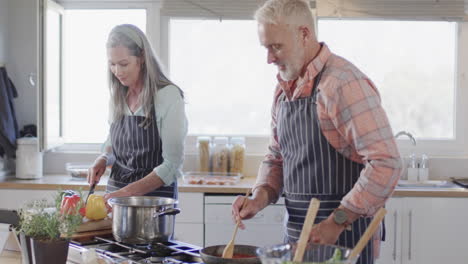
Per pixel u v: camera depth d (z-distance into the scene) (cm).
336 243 202
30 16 449
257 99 453
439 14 430
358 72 196
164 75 275
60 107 450
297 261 141
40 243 174
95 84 461
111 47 260
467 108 444
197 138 439
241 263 166
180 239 379
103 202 234
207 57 452
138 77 269
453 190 380
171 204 207
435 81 446
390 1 430
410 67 445
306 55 204
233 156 429
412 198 377
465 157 441
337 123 196
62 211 190
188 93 454
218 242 379
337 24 443
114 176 281
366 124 188
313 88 204
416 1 430
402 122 448
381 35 443
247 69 451
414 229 378
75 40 459
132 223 200
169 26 451
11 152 422
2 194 397
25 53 451
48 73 423
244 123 455
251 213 217
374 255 218
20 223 187
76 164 441
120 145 277
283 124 218
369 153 187
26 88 452
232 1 438
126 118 275
